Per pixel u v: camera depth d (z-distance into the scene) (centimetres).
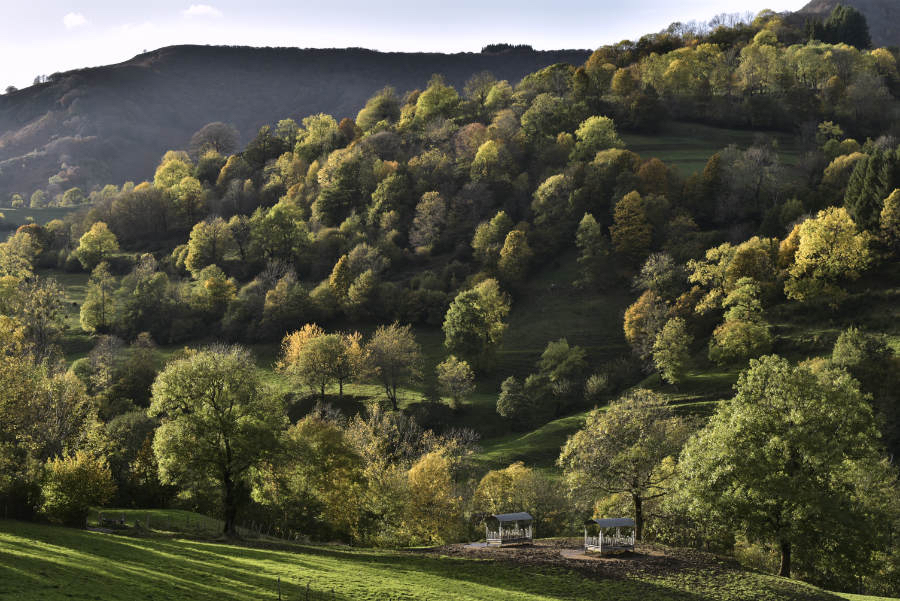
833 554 5500
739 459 5588
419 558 5741
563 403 13438
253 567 4734
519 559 5731
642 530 6831
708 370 13012
